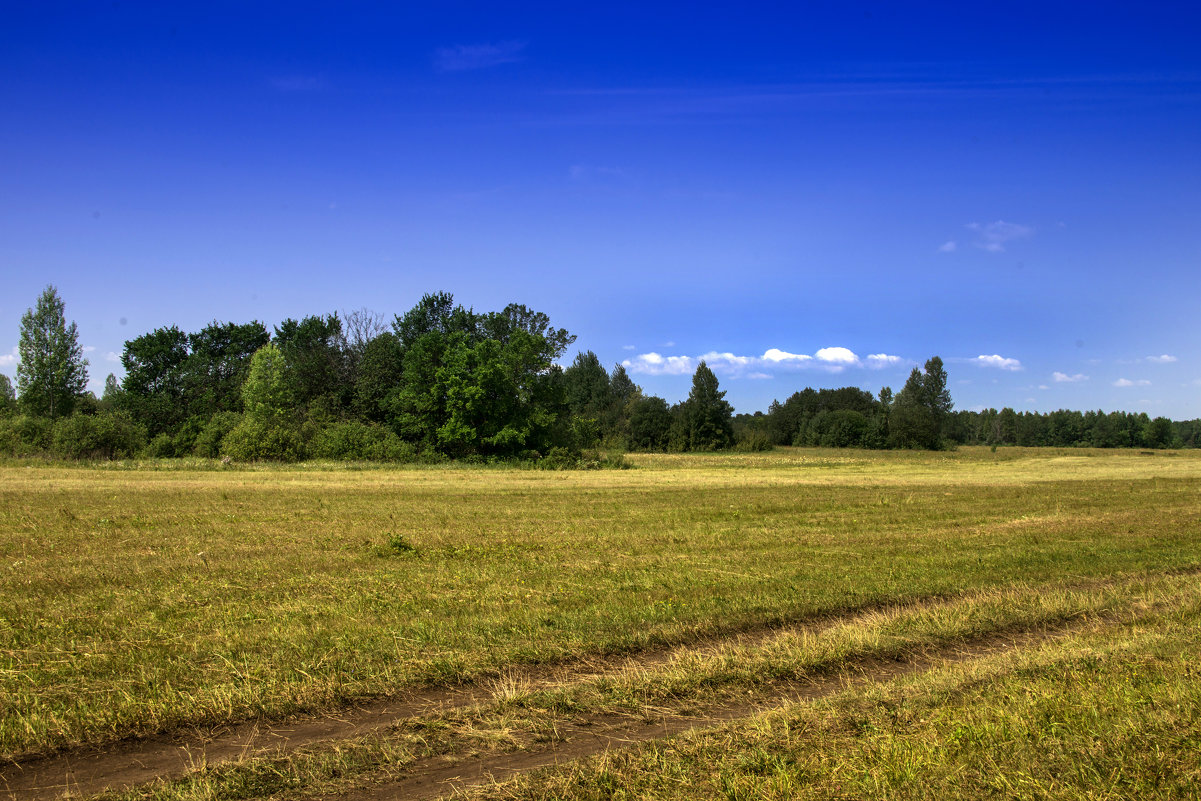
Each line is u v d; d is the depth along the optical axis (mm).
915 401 126750
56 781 5148
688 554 14914
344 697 6793
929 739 5465
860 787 4734
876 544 16266
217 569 12703
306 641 8336
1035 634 9234
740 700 6852
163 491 27531
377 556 14367
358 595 10828
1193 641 8070
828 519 21125
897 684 6949
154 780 5152
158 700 6453
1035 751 5211
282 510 22188
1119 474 46562
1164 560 14141
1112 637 8609
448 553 14766
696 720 6383
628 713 6500
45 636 8508
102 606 9969
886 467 60375
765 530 18547
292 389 64312
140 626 8938
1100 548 15641
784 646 8234
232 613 9672
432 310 72688
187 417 74000
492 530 18391
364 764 5387
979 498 28234
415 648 8125
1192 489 32812
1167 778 4820
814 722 5977
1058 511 23312
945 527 19297
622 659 8117
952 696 6570
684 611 9891
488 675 7516
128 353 79312
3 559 13430
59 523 18203
